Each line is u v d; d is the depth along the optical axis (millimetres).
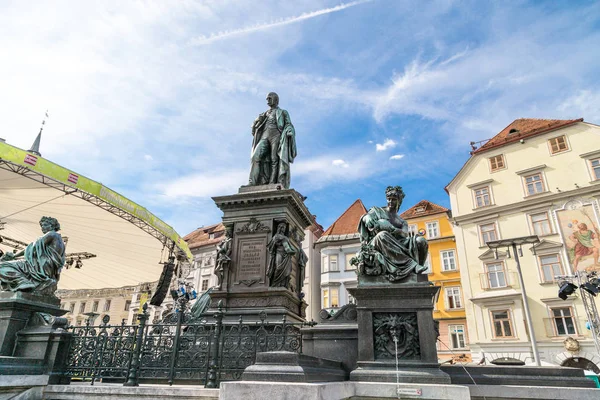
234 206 7891
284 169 8406
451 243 29891
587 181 23953
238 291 7078
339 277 32812
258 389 3217
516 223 25672
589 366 20703
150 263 20281
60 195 14414
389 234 5117
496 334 23953
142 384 5266
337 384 3615
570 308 21953
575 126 25391
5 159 11141
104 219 16219
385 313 4730
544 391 4336
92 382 4855
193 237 43812
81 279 23469
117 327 5191
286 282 7129
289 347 4988
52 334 5168
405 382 4203
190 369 4785
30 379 4641
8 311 5254
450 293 28547
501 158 27859
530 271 23906
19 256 5953
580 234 23078
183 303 12094
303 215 8430
